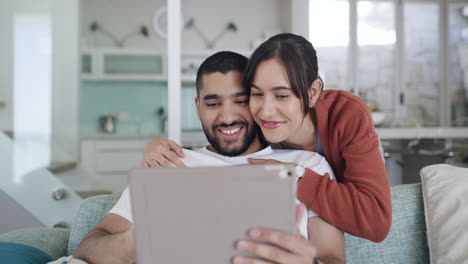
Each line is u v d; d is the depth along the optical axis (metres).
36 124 4.24
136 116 4.70
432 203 1.04
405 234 1.07
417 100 4.73
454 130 3.90
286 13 4.41
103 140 4.09
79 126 4.31
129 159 4.11
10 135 3.81
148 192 0.61
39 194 2.93
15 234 1.11
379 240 0.90
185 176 0.61
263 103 0.95
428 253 1.06
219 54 1.05
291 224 0.60
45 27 4.31
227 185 0.60
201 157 1.05
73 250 1.06
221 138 1.06
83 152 4.08
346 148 0.99
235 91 1.03
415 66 4.73
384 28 4.70
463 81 4.73
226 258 0.61
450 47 4.73
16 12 4.28
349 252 1.06
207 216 0.61
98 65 4.41
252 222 0.60
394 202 1.10
